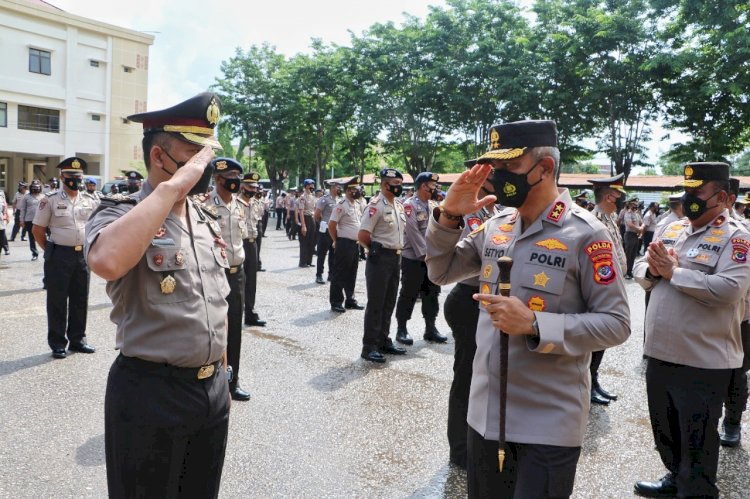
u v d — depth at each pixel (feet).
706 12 59.41
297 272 43.78
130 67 132.57
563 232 7.43
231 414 15.83
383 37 88.53
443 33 81.05
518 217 8.07
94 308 28.76
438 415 16.03
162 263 7.39
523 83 74.38
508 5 80.28
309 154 111.34
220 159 16.88
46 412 15.61
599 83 69.41
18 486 11.73
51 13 119.14
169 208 6.84
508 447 7.41
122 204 7.38
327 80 96.58
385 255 21.11
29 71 118.52
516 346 7.36
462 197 8.01
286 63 111.24
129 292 7.44
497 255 7.89
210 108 7.77
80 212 20.92
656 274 12.03
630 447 14.43
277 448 13.82
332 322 27.32
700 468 11.49
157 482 7.50
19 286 34.40
